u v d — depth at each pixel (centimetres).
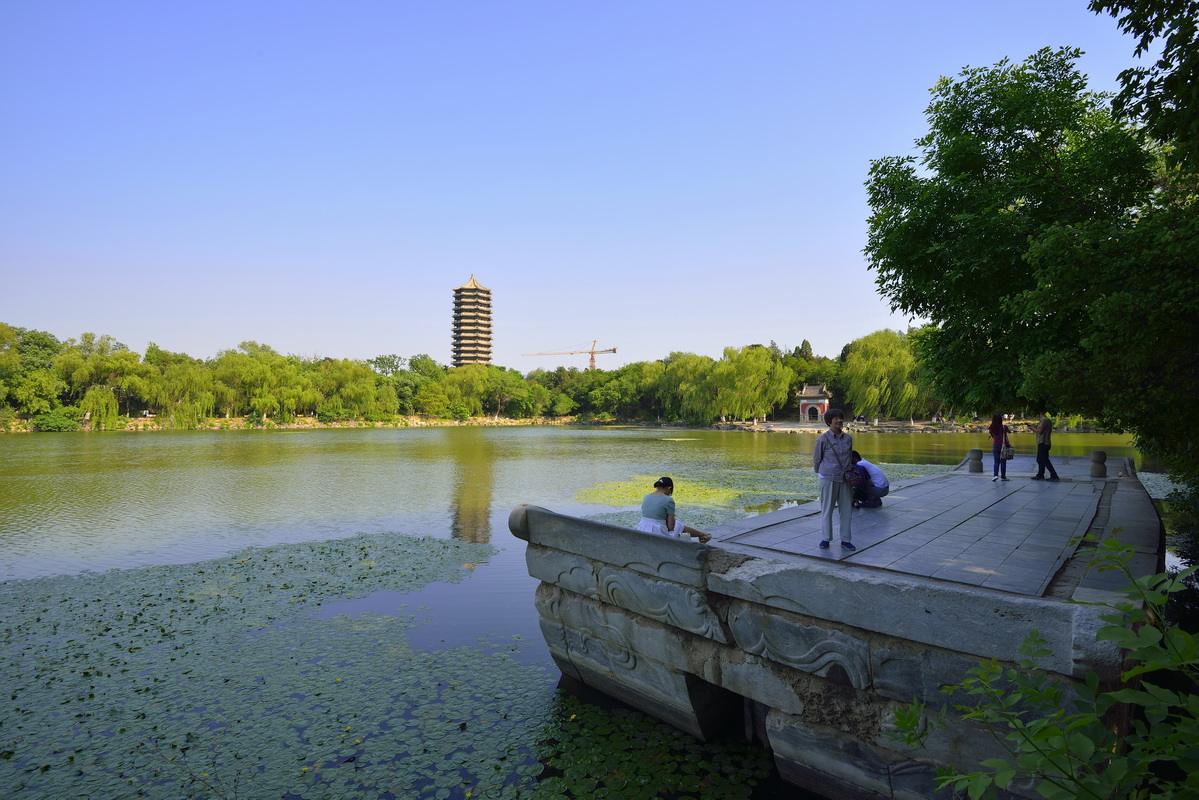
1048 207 836
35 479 2889
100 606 1095
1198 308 509
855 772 527
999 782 225
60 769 596
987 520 897
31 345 8825
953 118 962
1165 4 530
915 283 1004
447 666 837
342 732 666
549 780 579
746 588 582
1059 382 633
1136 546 708
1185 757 212
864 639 516
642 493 2428
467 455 4422
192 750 630
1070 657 420
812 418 9244
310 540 1634
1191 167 598
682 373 9812
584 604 738
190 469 3366
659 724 688
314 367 10406
